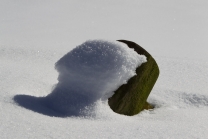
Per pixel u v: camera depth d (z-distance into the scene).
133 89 3.10
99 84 2.92
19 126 2.31
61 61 3.06
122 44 3.09
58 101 2.97
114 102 2.99
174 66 5.06
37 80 3.54
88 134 2.29
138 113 3.14
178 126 2.61
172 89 3.88
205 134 2.44
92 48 3.04
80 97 2.92
